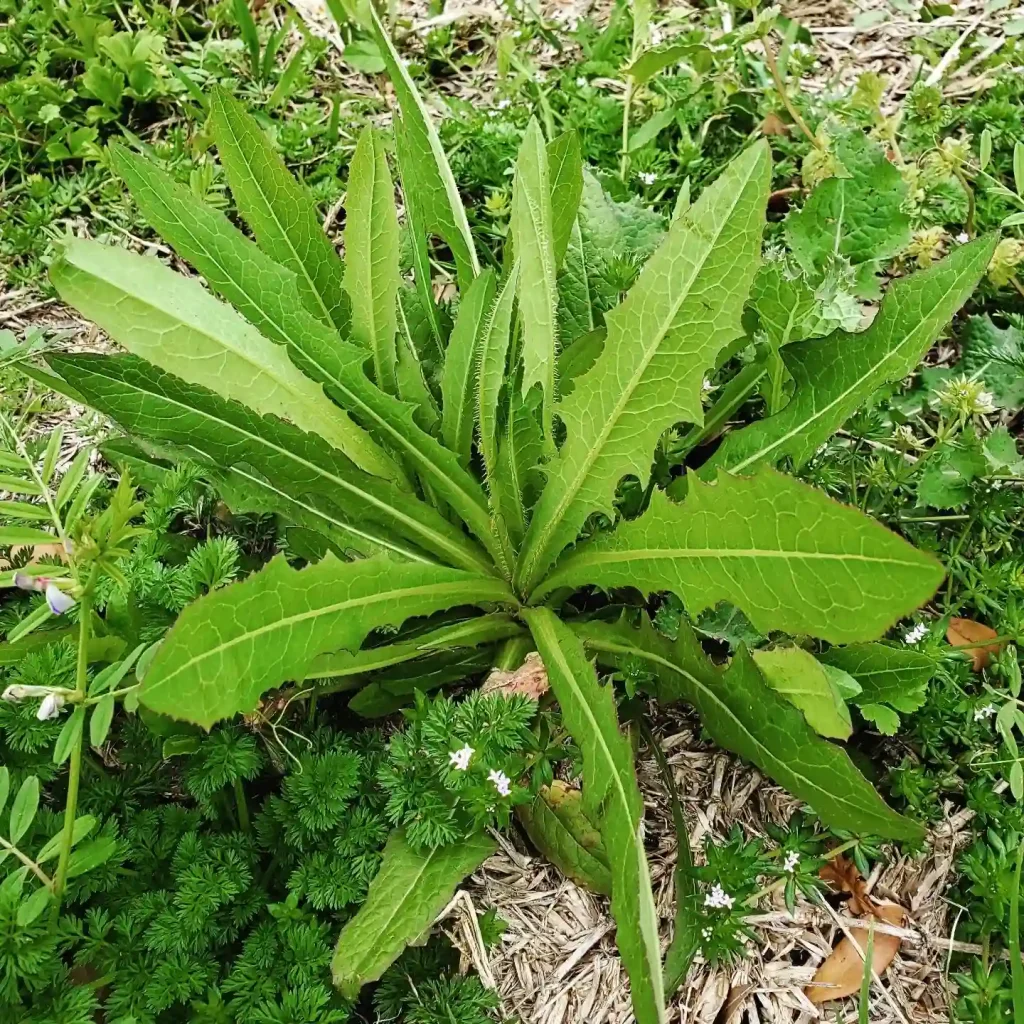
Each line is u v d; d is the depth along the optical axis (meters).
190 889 0.35
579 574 0.40
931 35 0.72
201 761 0.37
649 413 0.36
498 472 0.41
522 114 0.65
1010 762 0.40
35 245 0.62
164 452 0.39
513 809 0.40
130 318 0.35
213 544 0.38
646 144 0.63
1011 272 0.52
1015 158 0.52
